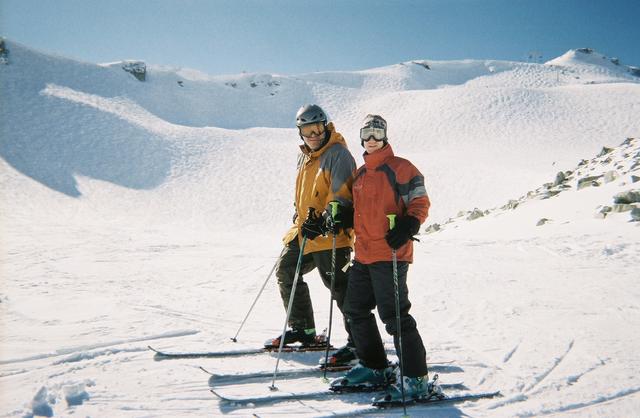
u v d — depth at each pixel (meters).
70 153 37.97
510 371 3.74
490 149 54.12
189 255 10.88
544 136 58.16
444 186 33.50
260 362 3.88
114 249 11.69
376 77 116.50
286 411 3.01
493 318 5.30
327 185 3.79
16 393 3.20
